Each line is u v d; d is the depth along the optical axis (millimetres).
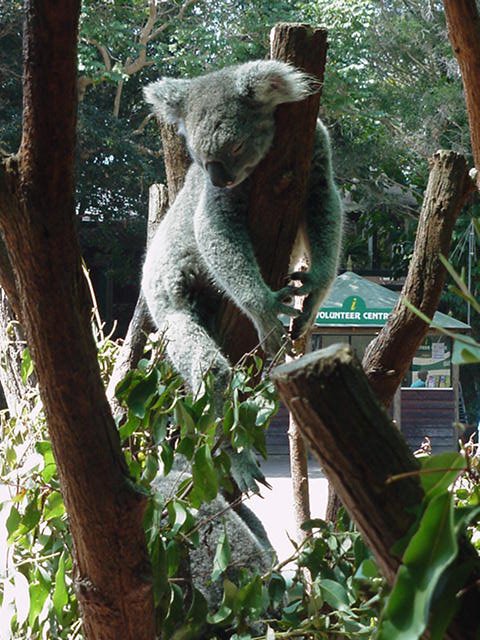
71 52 1891
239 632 2918
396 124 15977
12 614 3277
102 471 2107
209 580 3375
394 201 16516
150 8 15664
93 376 2088
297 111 3635
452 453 1441
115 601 2219
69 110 1925
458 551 1450
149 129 17984
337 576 3027
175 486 3248
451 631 1475
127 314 17938
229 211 3998
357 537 2887
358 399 1480
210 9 16172
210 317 4574
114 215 16953
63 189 1969
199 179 4512
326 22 15820
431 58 16406
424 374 12789
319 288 4027
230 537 3742
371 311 11508
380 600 1829
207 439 2922
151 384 2908
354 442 1472
